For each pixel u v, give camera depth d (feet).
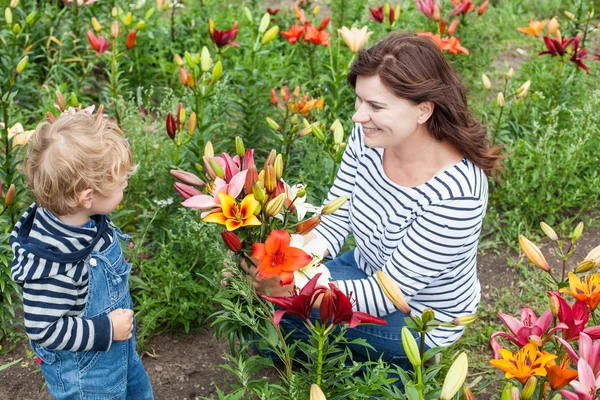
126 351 8.02
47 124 6.93
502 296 12.22
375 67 7.73
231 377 10.23
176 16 19.97
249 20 14.66
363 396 7.92
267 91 15.75
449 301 9.11
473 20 20.42
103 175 6.86
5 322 10.74
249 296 7.65
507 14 22.66
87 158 6.72
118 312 7.52
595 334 6.58
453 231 8.31
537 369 6.21
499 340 11.17
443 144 8.34
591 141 14.79
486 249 13.41
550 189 13.98
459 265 8.81
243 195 7.88
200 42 18.40
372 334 9.27
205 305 10.74
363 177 9.14
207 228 10.48
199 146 11.82
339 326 9.23
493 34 21.63
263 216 7.63
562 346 7.07
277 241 7.29
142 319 10.77
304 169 13.21
